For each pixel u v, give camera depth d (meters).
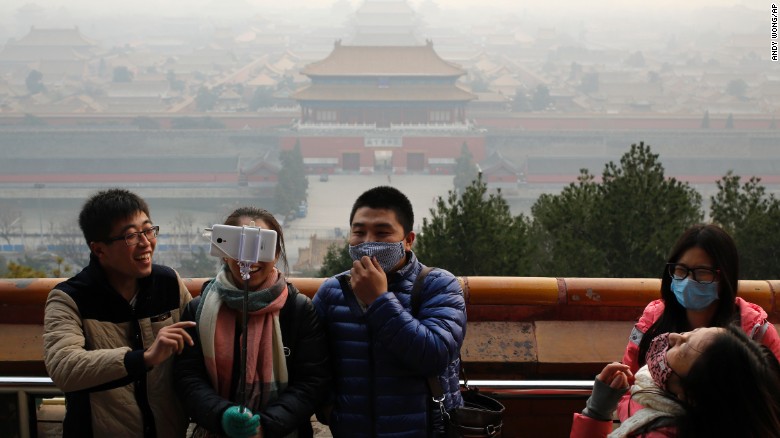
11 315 3.74
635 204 10.49
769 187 91.50
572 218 10.76
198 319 2.69
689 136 100.12
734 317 2.84
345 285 2.81
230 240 2.52
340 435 2.73
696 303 2.78
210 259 59.78
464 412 2.64
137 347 2.79
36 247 73.69
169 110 121.94
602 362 3.63
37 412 3.35
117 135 100.56
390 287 2.79
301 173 82.38
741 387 2.04
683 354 2.15
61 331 2.66
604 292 3.72
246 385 2.65
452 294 2.79
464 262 10.77
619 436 2.26
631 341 3.00
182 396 2.68
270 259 2.53
